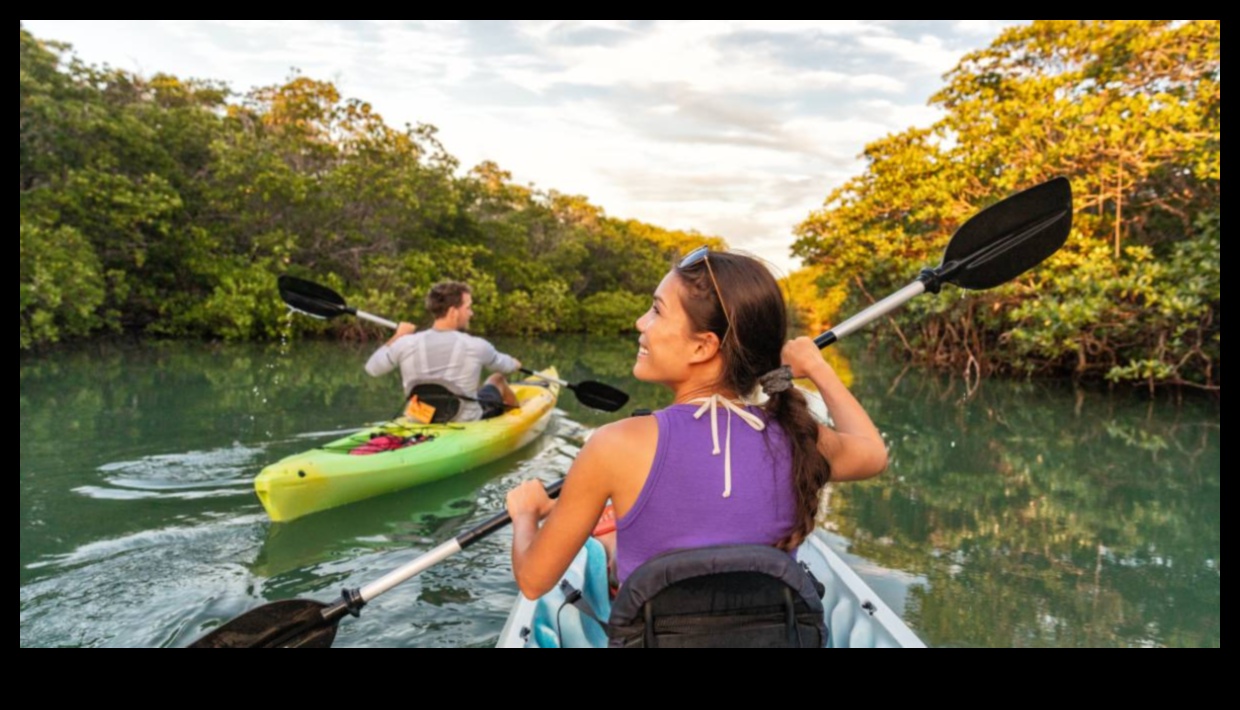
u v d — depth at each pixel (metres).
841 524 3.84
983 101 11.91
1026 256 2.10
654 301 1.31
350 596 1.79
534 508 1.46
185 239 13.89
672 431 1.17
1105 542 3.65
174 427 5.60
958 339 11.78
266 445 5.06
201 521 3.47
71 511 3.58
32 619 2.44
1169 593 3.01
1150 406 8.29
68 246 11.32
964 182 11.45
